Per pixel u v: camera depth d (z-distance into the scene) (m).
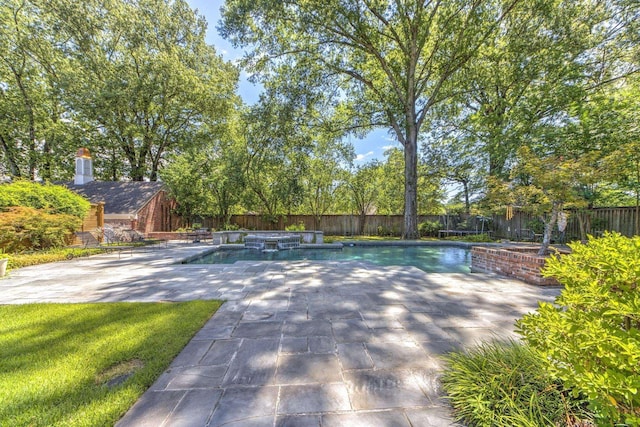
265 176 14.76
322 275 5.27
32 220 7.62
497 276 5.28
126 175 17.50
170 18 15.94
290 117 11.89
